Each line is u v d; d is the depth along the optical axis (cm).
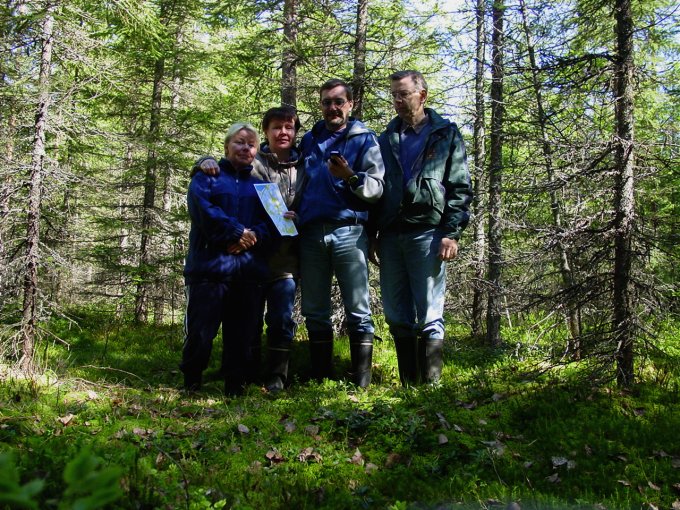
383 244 630
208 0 1252
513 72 703
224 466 409
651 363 690
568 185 659
